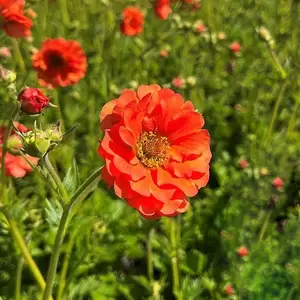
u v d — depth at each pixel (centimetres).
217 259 27
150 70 42
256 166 32
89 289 24
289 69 33
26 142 15
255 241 28
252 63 42
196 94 37
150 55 41
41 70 28
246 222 28
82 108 36
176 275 26
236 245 27
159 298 25
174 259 26
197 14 49
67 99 37
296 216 29
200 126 15
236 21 48
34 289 24
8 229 20
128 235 27
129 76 40
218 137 37
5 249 25
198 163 15
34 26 42
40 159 16
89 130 36
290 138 36
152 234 27
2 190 20
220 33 42
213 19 48
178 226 27
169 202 15
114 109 14
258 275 26
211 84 41
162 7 38
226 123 37
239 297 25
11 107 21
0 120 24
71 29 39
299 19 43
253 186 30
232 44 41
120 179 14
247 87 40
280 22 45
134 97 15
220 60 42
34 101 18
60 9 45
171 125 15
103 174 14
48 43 28
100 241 26
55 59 28
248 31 46
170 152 15
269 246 27
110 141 14
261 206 29
